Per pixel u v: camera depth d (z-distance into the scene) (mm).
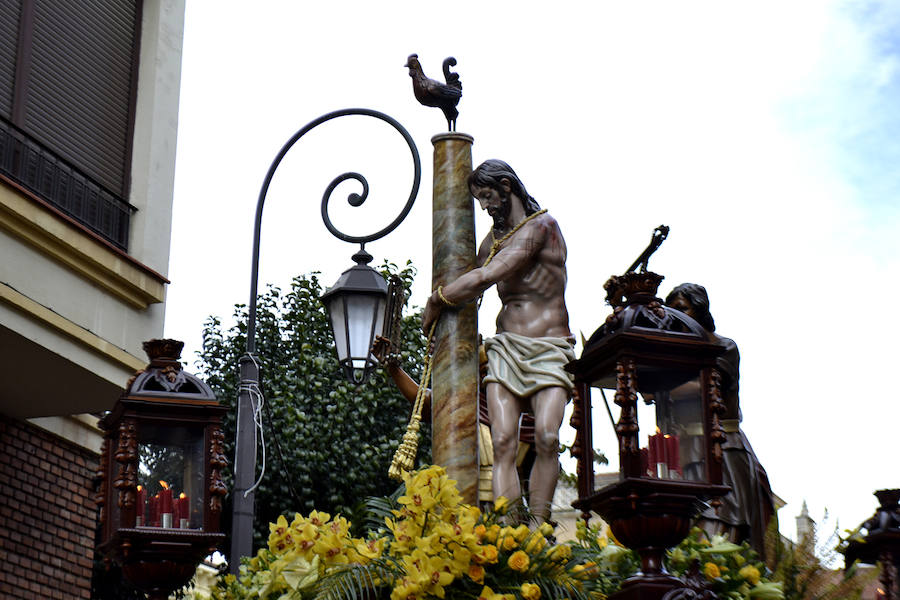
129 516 5758
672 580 4855
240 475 9477
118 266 13250
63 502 13914
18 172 12906
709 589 5020
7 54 13188
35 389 13008
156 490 5855
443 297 6285
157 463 5887
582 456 5203
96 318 13016
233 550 9266
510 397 6320
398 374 7242
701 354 5086
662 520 4863
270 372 17984
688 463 4980
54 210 12430
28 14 13508
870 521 6508
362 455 16906
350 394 17234
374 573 5188
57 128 13703
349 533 5809
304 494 16969
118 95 14672
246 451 9539
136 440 5871
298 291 18609
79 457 14273
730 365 6582
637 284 5246
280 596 5348
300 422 17172
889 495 6551
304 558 5340
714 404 5016
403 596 5000
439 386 6262
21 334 12008
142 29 15156
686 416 5027
